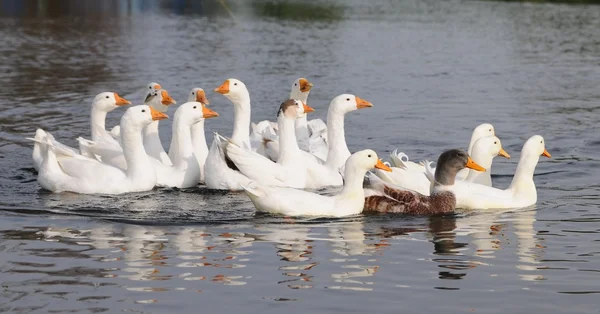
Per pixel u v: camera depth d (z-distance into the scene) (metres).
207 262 12.05
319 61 36.94
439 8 65.75
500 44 44.06
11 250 12.49
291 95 20.38
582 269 11.92
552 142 21.69
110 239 13.12
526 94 29.44
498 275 11.64
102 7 62.00
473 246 13.00
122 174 16.48
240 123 18.86
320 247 12.86
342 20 55.72
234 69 34.03
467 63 37.19
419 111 26.36
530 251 12.73
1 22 50.03
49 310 10.27
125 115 16.33
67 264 11.88
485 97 28.86
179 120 17.38
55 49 38.91
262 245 12.91
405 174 16.45
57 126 22.92
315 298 10.73
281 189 15.02
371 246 12.95
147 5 64.62
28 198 15.84
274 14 59.34
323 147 19.67
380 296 10.82
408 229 13.98
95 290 10.92
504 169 19.06
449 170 15.32
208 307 10.41
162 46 40.91
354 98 18.22
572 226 14.18
